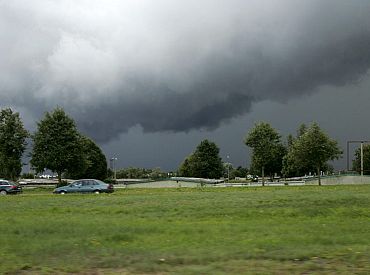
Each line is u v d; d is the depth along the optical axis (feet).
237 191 139.85
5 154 223.10
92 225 57.82
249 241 43.78
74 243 43.11
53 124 228.63
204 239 45.91
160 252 37.32
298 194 104.73
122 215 74.28
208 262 33.12
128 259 34.35
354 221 65.31
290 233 50.06
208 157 378.94
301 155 240.32
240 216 71.10
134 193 148.46
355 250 37.04
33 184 298.35
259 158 257.75
